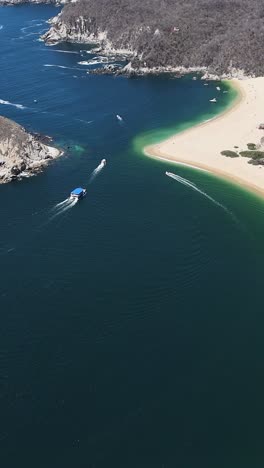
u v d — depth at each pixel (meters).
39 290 97.50
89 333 87.69
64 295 96.06
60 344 85.69
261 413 74.31
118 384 78.56
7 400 76.69
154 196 127.00
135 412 74.56
